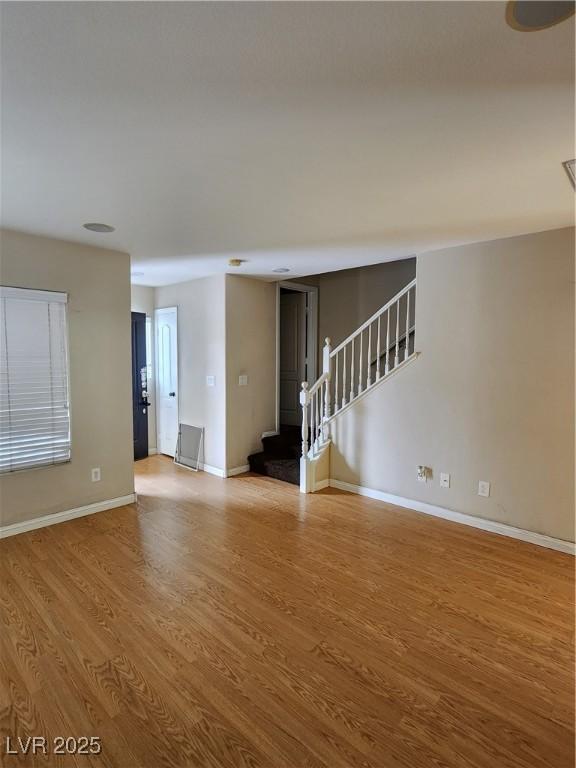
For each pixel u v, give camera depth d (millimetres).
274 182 2184
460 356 3508
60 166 1992
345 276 5668
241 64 1286
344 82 1378
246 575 2736
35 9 1058
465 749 1556
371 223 2859
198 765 1497
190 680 1867
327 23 1117
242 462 5141
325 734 1614
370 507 3936
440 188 2262
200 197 2395
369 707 1734
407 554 3029
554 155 1891
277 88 1413
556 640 2143
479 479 3451
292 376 6242
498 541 3234
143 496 4250
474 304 3408
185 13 1078
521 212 2633
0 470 3211
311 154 1880
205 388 5184
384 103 1498
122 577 2699
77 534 3326
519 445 3234
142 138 1740
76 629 2197
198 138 1742
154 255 3867
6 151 1845
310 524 3547
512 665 1970
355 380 5559
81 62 1271
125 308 3852
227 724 1652
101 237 3260
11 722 1658
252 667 1945
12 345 3203
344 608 2395
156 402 6020
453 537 3301
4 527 3258
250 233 3125
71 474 3596
